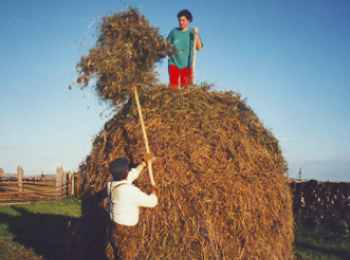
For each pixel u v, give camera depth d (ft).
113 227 12.96
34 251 21.76
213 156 13.93
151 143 13.97
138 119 14.74
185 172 13.46
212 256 13.07
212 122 14.62
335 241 24.56
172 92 15.25
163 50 16.14
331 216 26.84
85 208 16.24
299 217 28.32
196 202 13.17
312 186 28.50
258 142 16.07
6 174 73.41
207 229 13.12
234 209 13.60
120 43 15.31
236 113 15.79
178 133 14.03
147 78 15.61
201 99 15.25
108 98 15.78
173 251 12.95
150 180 13.55
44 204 50.08
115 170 12.71
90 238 15.65
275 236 15.08
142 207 13.35
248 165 14.65
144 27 15.57
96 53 15.24
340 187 26.96
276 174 16.05
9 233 26.94
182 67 19.89
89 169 16.22
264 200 14.78
